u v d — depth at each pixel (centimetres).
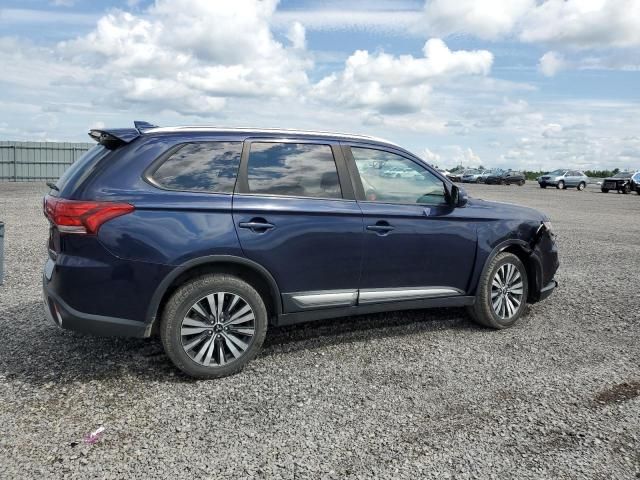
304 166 405
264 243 375
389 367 395
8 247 862
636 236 1184
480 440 293
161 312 370
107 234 338
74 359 397
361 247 412
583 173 4203
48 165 3219
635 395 352
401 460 272
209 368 367
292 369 389
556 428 307
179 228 352
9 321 481
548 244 517
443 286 457
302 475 257
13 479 249
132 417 313
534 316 534
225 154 382
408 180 448
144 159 358
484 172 4972
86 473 256
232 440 290
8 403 325
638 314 543
